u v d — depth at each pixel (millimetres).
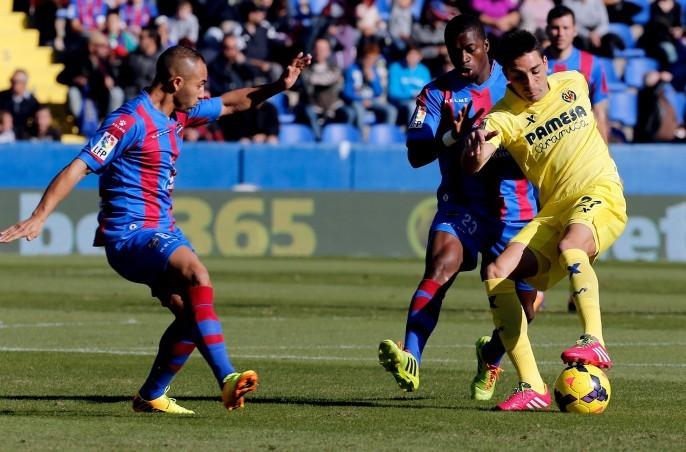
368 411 25266
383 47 90625
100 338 39781
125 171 24266
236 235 78688
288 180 80188
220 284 60781
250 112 84188
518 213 27875
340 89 87188
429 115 28203
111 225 24375
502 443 21312
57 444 21031
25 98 85812
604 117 42656
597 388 24672
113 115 23938
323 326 43719
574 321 45719
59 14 101438
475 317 47188
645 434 22234
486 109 28125
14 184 80250
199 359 35188
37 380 30156
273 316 47000
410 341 26156
